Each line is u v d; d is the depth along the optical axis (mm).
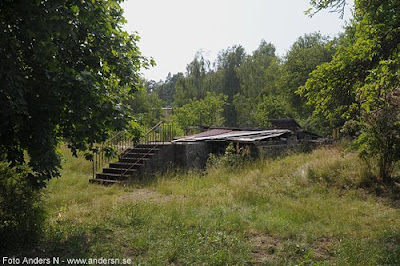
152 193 10656
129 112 6547
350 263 4898
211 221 6906
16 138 5355
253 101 40531
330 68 8039
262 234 6305
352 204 8594
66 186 11336
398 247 5492
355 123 10844
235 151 14852
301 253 5422
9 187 5730
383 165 10305
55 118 5477
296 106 30203
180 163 14289
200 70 40750
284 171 11852
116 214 7363
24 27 5195
